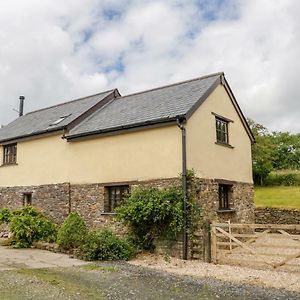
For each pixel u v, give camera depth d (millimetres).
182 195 11359
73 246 11773
